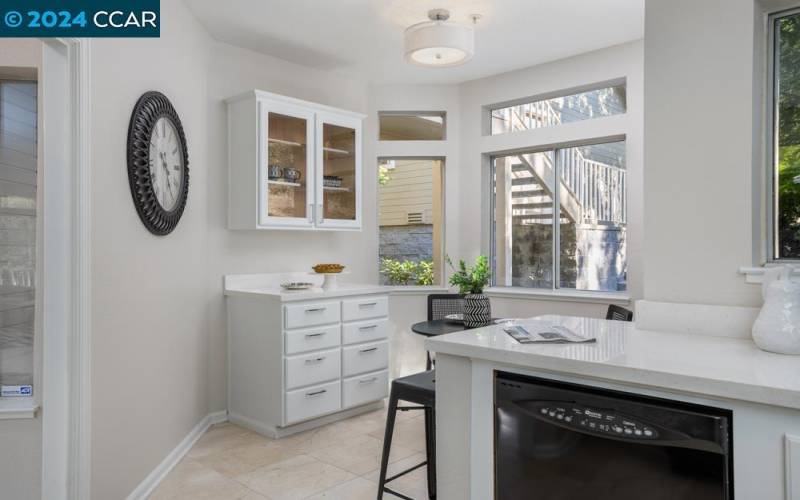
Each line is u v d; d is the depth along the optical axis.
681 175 1.82
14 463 2.03
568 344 1.60
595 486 1.35
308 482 2.66
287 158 3.66
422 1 3.11
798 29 1.70
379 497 2.35
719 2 1.75
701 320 1.76
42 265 2.04
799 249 1.69
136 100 2.48
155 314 2.69
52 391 1.98
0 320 2.18
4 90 2.28
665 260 1.86
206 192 3.53
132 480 2.41
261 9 3.20
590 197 4.13
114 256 2.27
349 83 4.52
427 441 2.43
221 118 3.67
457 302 3.88
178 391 2.99
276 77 4.01
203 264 3.45
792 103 1.71
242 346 3.54
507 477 1.53
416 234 4.84
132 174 2.41
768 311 1.49
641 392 1.31
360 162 4.12
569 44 3.81
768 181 1.74
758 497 1.14
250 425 3.46
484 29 3.53
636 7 3.21
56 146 1.98
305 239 4.17
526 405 1.49
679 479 1.23
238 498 2.50
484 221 4.63
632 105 3.76
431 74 4.45
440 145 4.70
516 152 4.52
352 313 3.66
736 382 1.15
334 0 3.09
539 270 4.41
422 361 4.66
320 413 3.44
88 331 2.04
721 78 1.74
